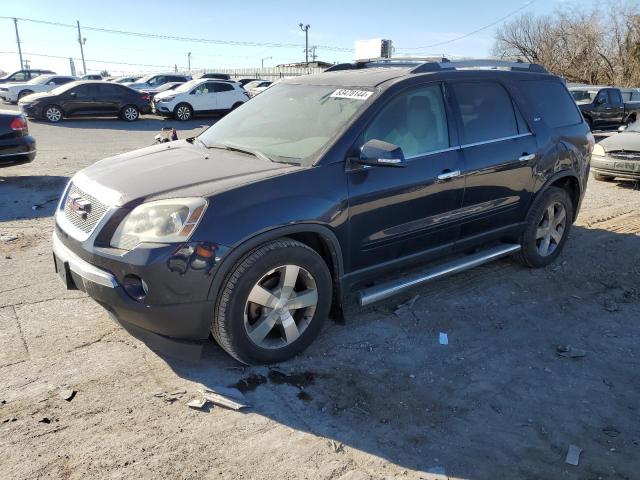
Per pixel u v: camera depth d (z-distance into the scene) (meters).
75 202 3.60
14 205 7.49
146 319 3.17
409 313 4.40
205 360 3.61
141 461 2.69
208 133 4.63
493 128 4.68
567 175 5.32
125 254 3.12
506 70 5.00
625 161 9.61
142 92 22.67
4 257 5.34
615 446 2.96
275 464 2.72
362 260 3.89
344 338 3.97
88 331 3.91
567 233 5.61
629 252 6.03
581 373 3.66
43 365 3.46
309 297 3.59
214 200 3.18
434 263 4.85
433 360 3.75
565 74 47.09
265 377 3.45
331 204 3.56
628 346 4.04
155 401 3.16
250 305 3.39
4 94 26.97
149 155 4.12
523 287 5.02
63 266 3.51
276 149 3.91
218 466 2.69
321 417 3.10
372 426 3.05
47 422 2.94
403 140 4.03
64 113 21.03
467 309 4.53
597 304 4.74
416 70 4.29
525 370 3.67
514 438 3.00
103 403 3.12
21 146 8.82
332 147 3.67
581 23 46.09
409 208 4.02
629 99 22.02
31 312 4.16
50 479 2.55
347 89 4.18
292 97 4.46
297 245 3.45
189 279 3.11
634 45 42.34
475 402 3.30
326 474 2.67
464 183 4.34
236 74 50.81
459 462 2.80
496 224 4.83
